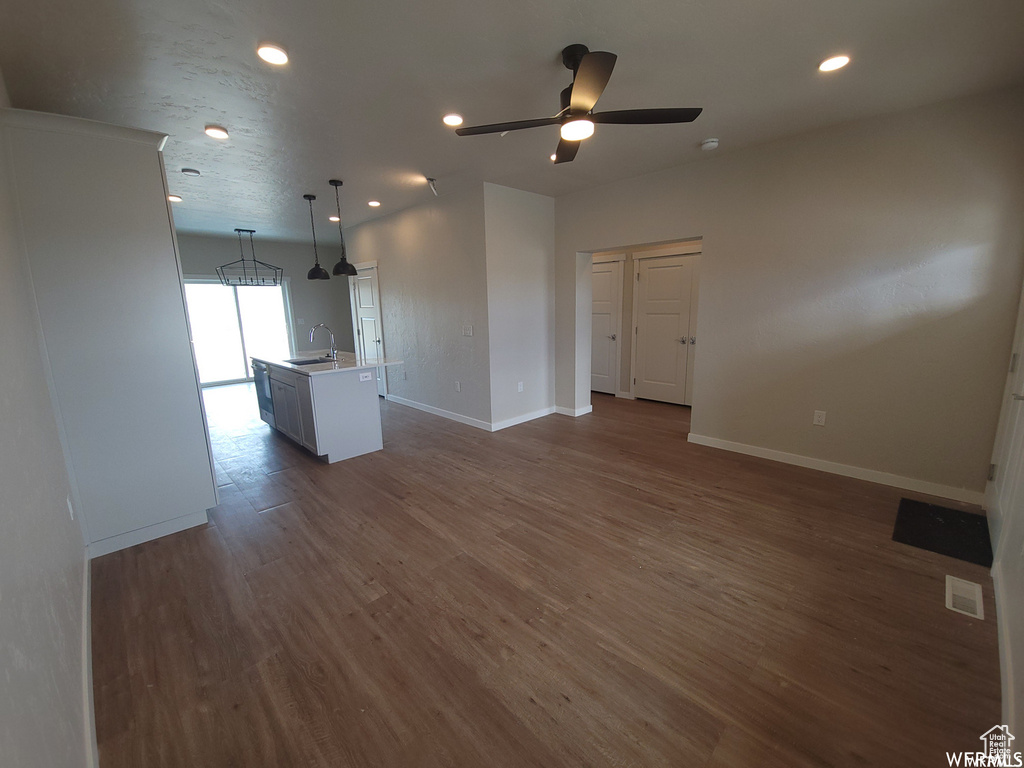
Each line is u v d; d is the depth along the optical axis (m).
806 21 1.90
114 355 2.45
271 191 4.42
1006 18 1.87
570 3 1.76
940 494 2.95
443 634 1.85
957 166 2.68
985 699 1.49
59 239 2.23
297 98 2.50
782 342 3.50
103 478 2.47
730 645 1.76
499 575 2.24
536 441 4.38
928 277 2.84
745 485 3.22
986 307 2.68
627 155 3.55
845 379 3.24
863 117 2.91
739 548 2.42
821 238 3.21
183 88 2.37
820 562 2.27
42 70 2.13
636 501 3.01
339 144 3.18
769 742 1.37
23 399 1.52
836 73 2.35
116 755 1.36
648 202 4.11
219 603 2.07
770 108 2.77
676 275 5.72
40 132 2.15
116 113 2.64
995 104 2.54
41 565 1.30
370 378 4.09
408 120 2.80
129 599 2.11
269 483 3.47
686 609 1.96
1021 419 2.11
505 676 1.64
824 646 1.74
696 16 1.86
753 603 1.99
